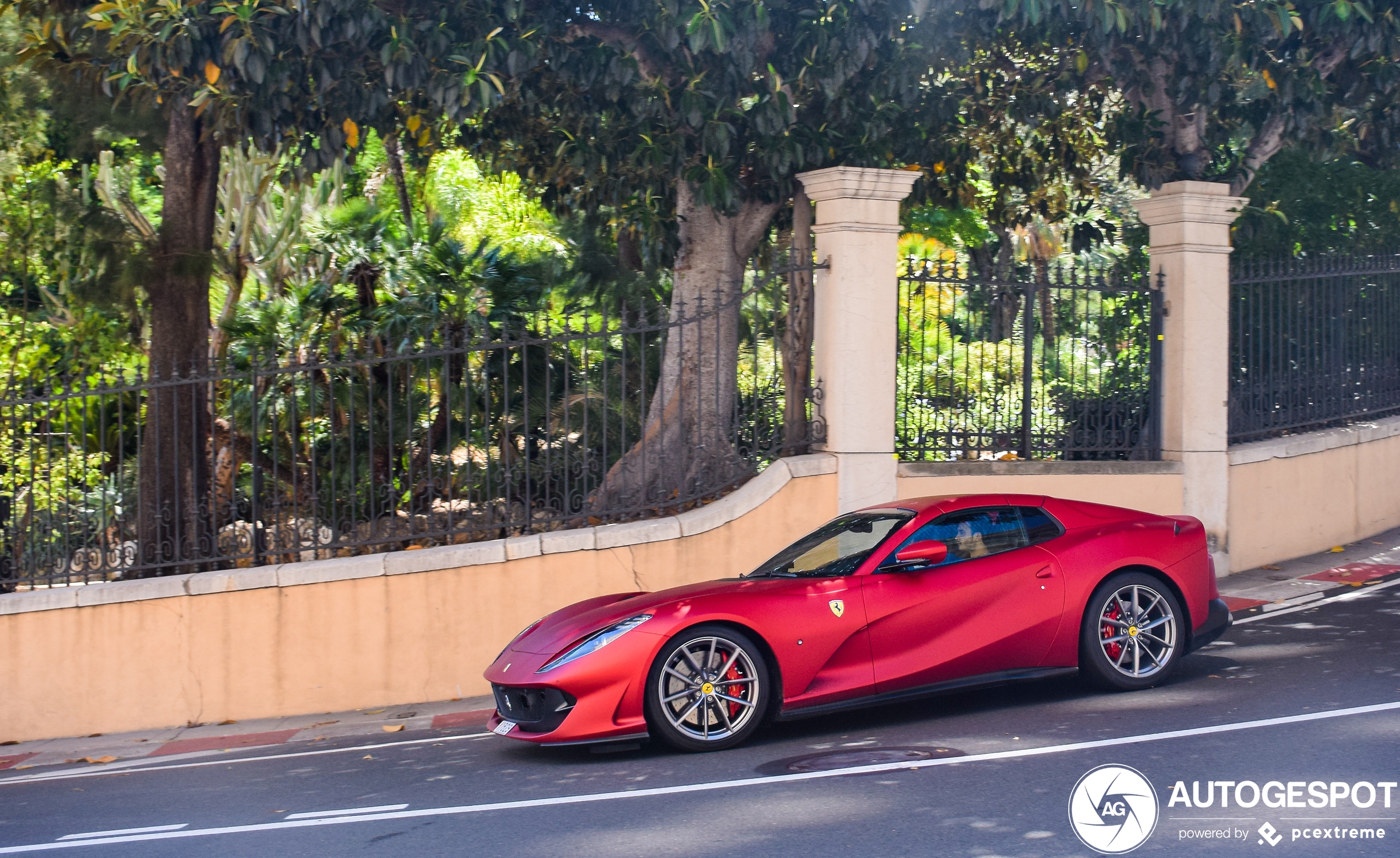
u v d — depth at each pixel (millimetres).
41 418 9695
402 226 13141
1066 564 6543
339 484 10508
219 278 15523
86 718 8242
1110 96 13141
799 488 9086
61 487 9938
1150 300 10562
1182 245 10297
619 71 8992
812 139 9625
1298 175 13305
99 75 9648
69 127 13312
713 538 8844
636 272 13000
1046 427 10156
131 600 8297
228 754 7273
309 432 10641
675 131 9867
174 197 10039
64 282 12539
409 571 8414
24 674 8250
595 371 11562
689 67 9289
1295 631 8047
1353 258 11602
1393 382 11977
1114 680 6543
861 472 9195
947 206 12695
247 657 8305
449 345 8773
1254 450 10570
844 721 6465
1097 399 10375
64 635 8289
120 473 8578
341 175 15656
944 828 4316
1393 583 9609
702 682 5941
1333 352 11422
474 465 10422
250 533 9133
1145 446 10500
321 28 8086
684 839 4406
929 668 6207
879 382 9281
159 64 8102
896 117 10273
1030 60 11750
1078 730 5715
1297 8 10266
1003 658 6367
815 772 5293
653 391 11852
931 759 5355
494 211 17078
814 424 9375
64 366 13039
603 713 5762
